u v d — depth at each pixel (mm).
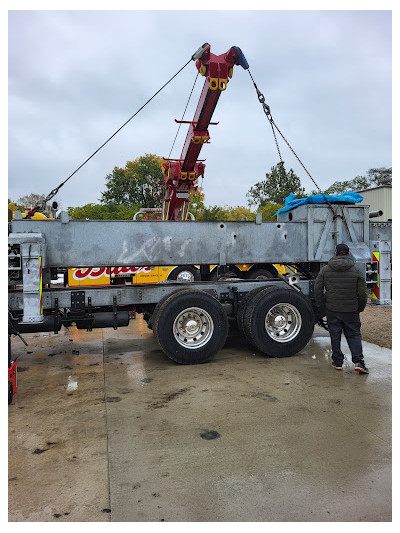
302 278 6715
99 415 3824
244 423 3580
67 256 5352
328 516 2326
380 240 6703
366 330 7469
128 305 6008
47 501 2502
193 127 8758
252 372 5102
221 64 7516
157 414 3820
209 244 5922
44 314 5508
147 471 2826
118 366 5512
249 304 5840
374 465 2871
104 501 2492
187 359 5422
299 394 4289
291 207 6746
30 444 3260
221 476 2746
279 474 2764
